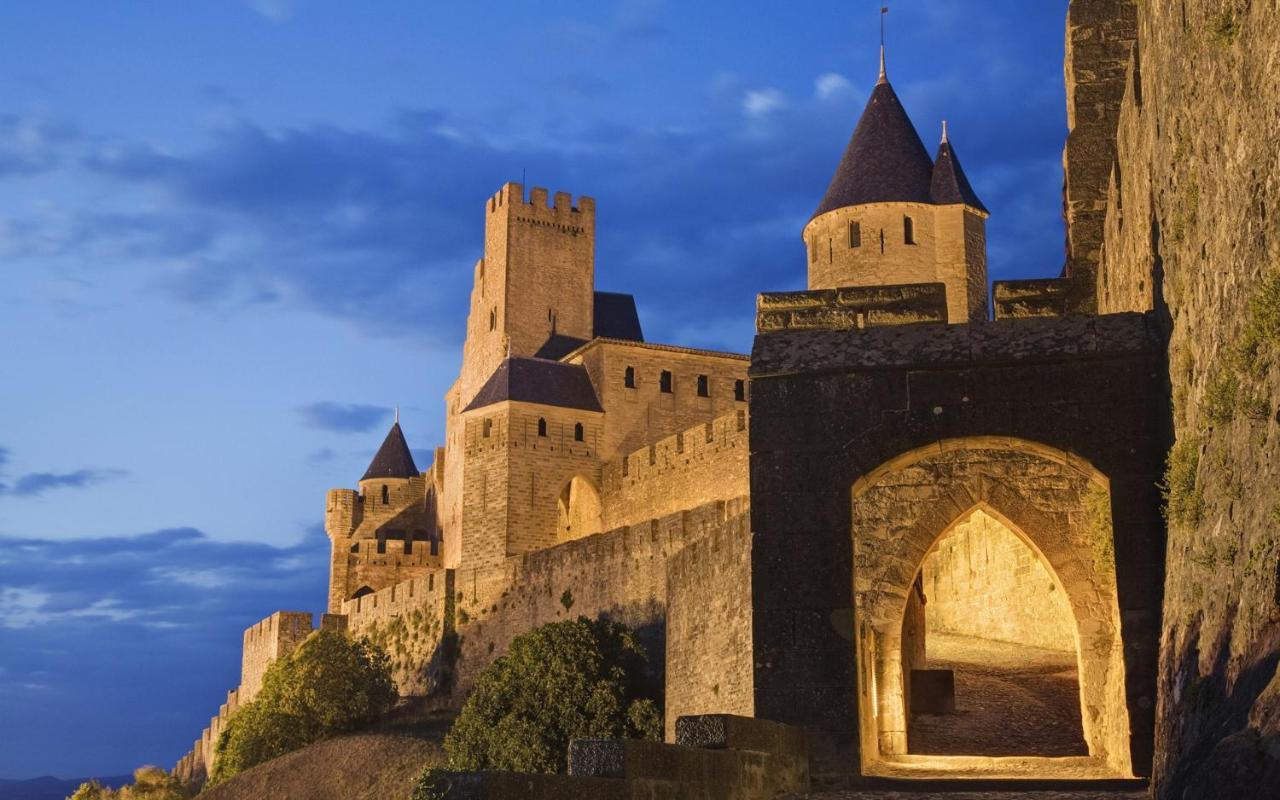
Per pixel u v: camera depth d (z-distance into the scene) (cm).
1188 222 1750
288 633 9800
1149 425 1986
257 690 10131
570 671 5731
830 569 2020
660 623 6109
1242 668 1372
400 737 7375
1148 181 2053
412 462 12231
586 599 6956
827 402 2073
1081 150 2736
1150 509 1964
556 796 1223
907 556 2962
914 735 3356
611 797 1282
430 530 11794
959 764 2595
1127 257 2303
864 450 2050
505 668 5972
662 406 9444
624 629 5994
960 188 7456
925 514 2964
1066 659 4481
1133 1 2658
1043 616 4762
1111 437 1994
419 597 8731
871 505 2997
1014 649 4791
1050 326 2053
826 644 1997
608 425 9231
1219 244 1602
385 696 8300
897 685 2969
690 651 5012
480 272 11400
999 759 2725
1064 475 2862
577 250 11281
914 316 2152
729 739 1620
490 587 8156
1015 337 2053
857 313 2166
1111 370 2009
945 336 2077
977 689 4009
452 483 11056
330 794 7025
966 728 3466
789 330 2141
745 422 7525
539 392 9062
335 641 8306
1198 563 1605
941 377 2055
